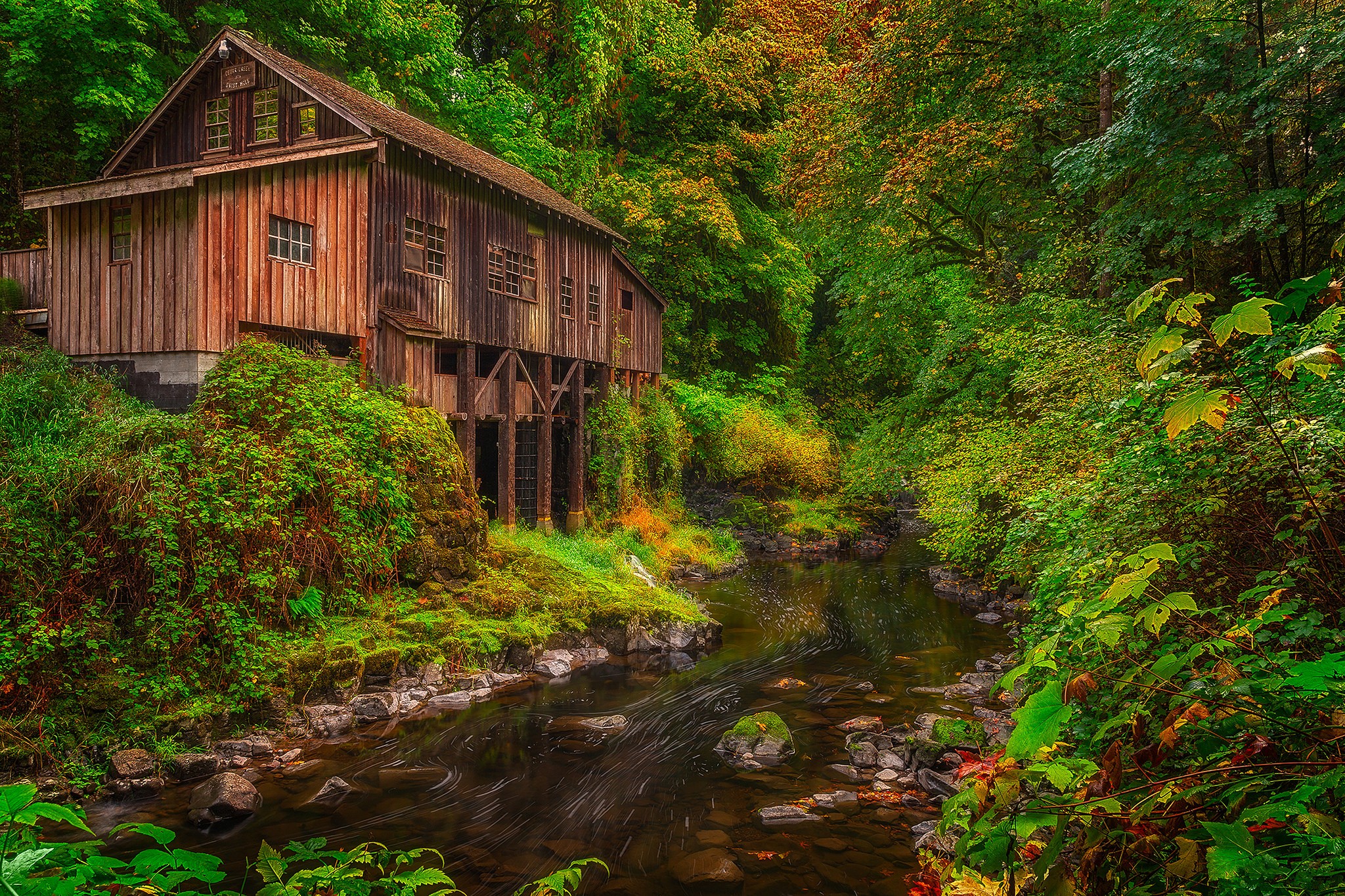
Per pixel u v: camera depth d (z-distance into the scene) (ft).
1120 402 15.34
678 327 85.35
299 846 7.21
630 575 44.93
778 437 82.43
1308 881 4.84
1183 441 12.75
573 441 57.82
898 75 48.11
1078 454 23.97
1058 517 18.19
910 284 54.70
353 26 57.00
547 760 22.50
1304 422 10.82
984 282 52.16
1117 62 30.81
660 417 67.41
